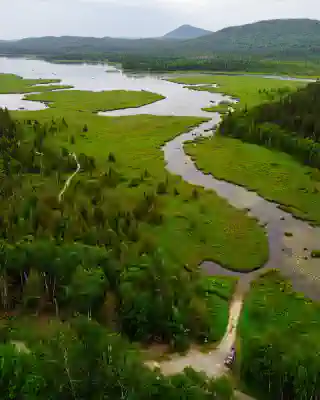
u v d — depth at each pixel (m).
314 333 37.94
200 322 38.59
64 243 45.81
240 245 55.03
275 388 32.22
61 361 31.73
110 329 37.56
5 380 30.28
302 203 66.69
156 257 48.41
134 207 64.38
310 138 89.12
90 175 77.69
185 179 78.69
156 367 33.59
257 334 37.75
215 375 33.50
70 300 39.41
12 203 58.97
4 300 40.12
